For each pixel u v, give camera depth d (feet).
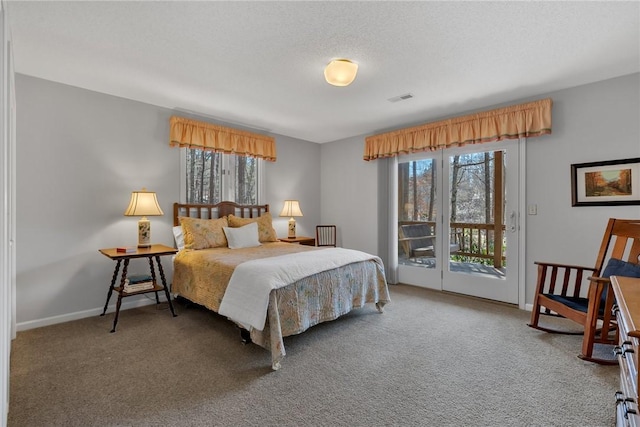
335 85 9.38
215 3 6.08
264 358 7.57
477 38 7.29
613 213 9.54
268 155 15.24
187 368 7.06
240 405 5.75
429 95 10.96
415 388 6.29
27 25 6.79
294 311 7.95
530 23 6.68
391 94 10.87
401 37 7.27
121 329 9.32
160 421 5.31
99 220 10.68
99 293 10.68
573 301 8.51
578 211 10.15
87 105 10.43
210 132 13.09
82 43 7.57
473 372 6.89
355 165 16.85
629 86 9.25
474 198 12.78
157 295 11.23
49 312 9.73
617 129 9.44
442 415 5.47
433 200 14.12
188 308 11.33
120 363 7.25
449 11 6.29
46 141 9.68
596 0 5.93
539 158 10.90
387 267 15.67
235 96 11.07
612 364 7.12
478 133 11.98
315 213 18.24
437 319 10.21
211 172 13.76
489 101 11.57
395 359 7.50
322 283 8.80
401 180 15.28
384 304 10.93
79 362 7.28
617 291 4.18
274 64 8.63
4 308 4.63
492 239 12.26
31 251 9.44
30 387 6.24
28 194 9.38
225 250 11.47
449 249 13.56
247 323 7.37
